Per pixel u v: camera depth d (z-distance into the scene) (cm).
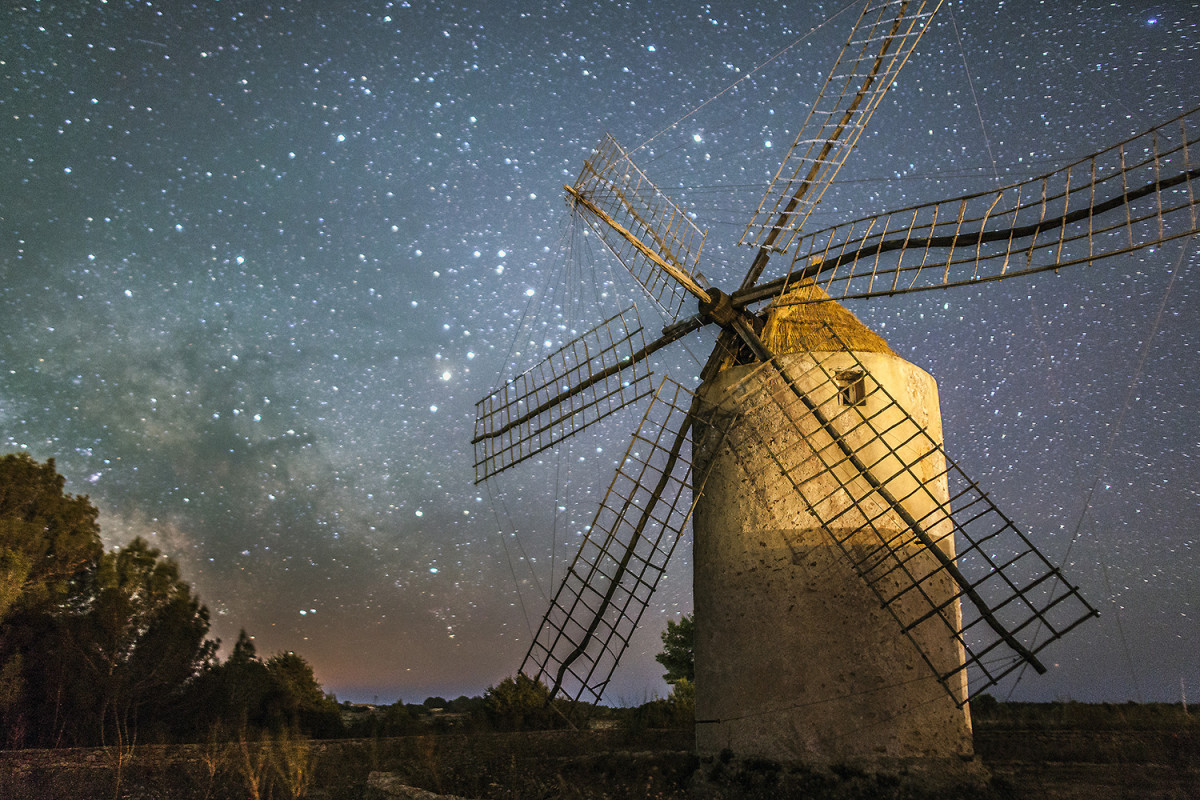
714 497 816
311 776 892
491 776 851
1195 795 625
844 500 753
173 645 1393
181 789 836
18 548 1312
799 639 724
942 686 712
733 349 880
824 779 679
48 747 1159
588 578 888
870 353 804
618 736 1061
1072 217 696
